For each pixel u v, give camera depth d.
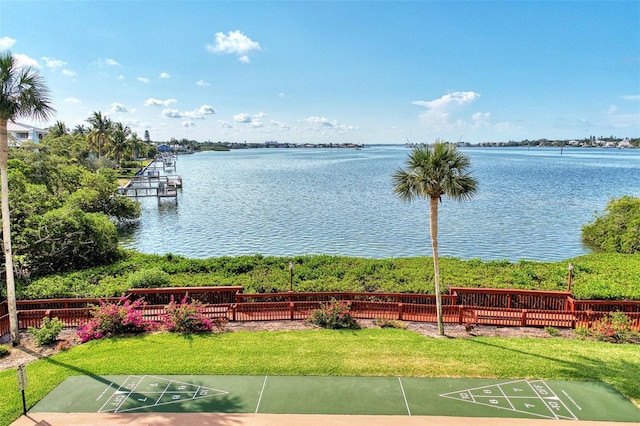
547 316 16.58
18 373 9.99
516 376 12.08
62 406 10.54
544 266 24.52
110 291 18.84
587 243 37.50
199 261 24.92
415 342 14.64
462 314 16.88
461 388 11.40
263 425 9.73
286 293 17.83
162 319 16.56
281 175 113.00
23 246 23.30
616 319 15.51
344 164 170.50
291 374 12.19
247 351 13.77
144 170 114.50
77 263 25.64
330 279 21.92
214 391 11.23
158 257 26.44
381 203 60.75
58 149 69.81
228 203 61.41
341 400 10.81
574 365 12.75
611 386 11.54
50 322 15.00
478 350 13.92
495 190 75.00
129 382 11.70
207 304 17.88
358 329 16.12
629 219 34.50
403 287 20.14
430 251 35.22
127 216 46.72
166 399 10.84
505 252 34.81
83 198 40.50
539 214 51.28
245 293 19.05
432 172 13.84
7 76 13.20
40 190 27.83
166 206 59.06
